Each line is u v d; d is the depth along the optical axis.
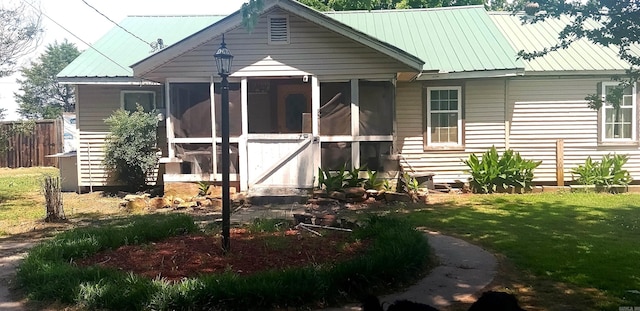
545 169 14.14
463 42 14.74
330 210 10.55
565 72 13.64
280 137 12.02
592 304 4.80
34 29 14.08
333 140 12.33
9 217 10.43
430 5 23.72
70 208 11.70
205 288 4.55
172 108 12.38
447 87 14.05
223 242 6.35
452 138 14.19
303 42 12.25
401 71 12.15
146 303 4.48
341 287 4.95
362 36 11.88
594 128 14.05
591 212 10.04
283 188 11.78
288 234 7.49
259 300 4.59
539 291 5.21
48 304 4.84
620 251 6.72
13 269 6.30
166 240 7.21
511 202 11.53
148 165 13.72
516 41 15.21
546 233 8.00
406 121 14.13
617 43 5.20
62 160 15.03
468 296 5.09
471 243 7.40
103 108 14.64
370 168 12.45
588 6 5.12
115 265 5.88
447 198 12.29
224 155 6.39
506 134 14.04
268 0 11.91
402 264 5.45
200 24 17.08
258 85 13.75
